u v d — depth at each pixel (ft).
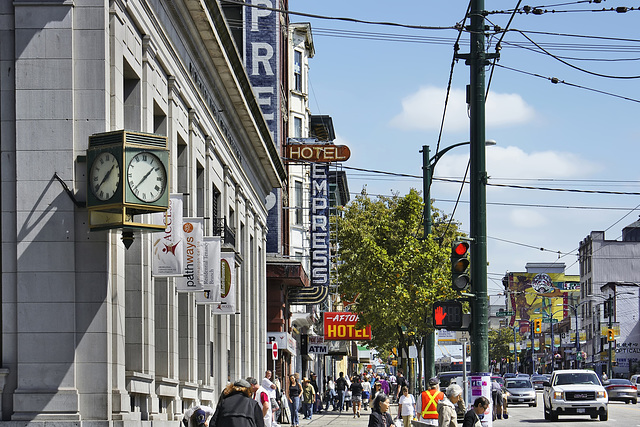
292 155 187.01
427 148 150.82
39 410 55.93
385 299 182.70
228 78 103.09
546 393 166.91
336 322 219.00
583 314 557.33
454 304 84.43
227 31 97.86
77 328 57.16
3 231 57.47
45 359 56.59
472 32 87.25
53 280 57.06
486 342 84.33
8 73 58.49
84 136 57.98
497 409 167.43
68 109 57.77
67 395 56.18
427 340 158.81
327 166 188.03
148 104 70.95
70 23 58.34
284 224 198.80
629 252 536.83
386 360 470.39
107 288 57.52
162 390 74.90
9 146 57.93
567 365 587.27
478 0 87.51
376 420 73.77
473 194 86.38
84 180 57.62
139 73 69.26
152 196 55.83
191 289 79.71
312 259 187.73
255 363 142.20
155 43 73.36
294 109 214.07
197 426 61.46
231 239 113.39
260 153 138.10
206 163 99.25
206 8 85.51
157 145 56.13
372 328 194.80
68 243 57.21
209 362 100.07
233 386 52.42
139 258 68.59
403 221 190.19
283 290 180.34
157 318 78.89
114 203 54.90
